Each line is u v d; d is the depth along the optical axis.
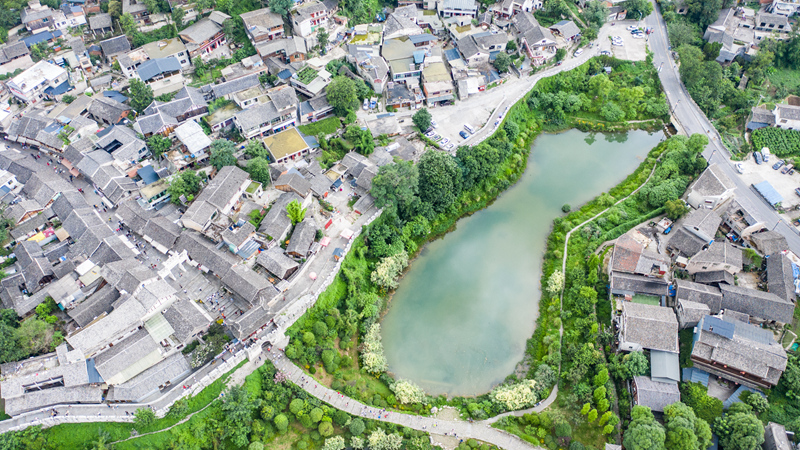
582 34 166.25
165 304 93.50
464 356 101.44
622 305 100.75
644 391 88.06
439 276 115.00
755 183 124.56
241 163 121.06
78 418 81.75
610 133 148.38
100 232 103.44
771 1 176.00
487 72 152.75
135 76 134.25
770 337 90.75
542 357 99.12
